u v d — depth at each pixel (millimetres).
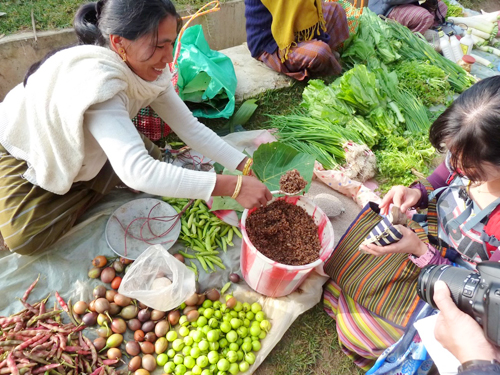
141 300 2018
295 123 3373
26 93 1792
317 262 1960
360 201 2881
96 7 1646
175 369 1993
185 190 1755
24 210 2150
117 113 1700
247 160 2260
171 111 2176
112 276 2246
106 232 2385
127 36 1544
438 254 1830
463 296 1258
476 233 1706
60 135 1817
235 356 2041
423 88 3951
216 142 2246
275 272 2008
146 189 1718
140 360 2002
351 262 2188
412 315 1949
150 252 2100
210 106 3385
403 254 2098
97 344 2014
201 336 2061
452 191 1881
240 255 2469
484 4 6305
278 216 2176
